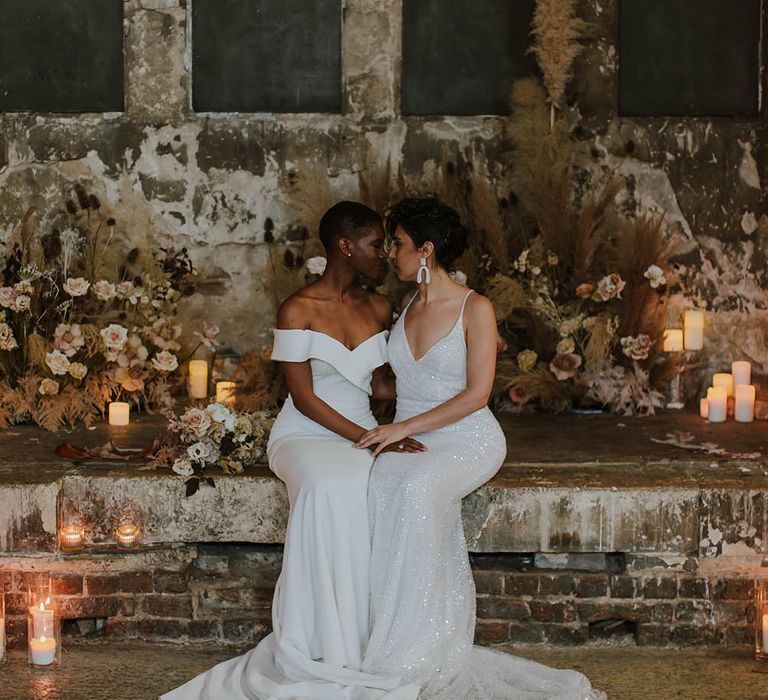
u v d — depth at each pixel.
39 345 4.62
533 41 5.20
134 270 5.17
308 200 4.96
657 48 5.20
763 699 3.24
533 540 3.62
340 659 3.20
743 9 5.19
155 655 3.58
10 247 5.13
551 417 4.82
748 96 5.23
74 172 5.19
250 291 5.25
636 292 4.95
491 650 3.43
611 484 3.62
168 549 3.69
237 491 3.65
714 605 3.64
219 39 5.18
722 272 5.21
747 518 3.59
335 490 3.28
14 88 5.18
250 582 3.72
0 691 3.27
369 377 3.71
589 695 3.19
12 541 3.60
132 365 4.70
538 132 5.00
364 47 5.16
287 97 5.22
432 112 5.24
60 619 3.64
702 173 5.19
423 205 3.51
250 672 3.23
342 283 3.65
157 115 5.18
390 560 3.27
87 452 3.96
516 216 5.18
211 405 3.73
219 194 5.21
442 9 5.19
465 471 3.44
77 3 5.15
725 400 4.70
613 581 3.64
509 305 4.89
